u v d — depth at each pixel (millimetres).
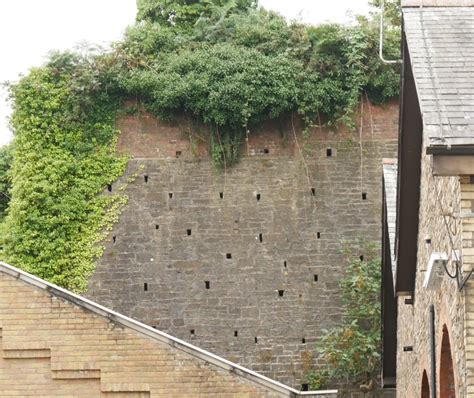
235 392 22953
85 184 42312
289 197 42344
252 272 41969
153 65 42938
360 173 42469
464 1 17484
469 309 15195
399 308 25484
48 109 42562
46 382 23125
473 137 14500
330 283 41812
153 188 42375
